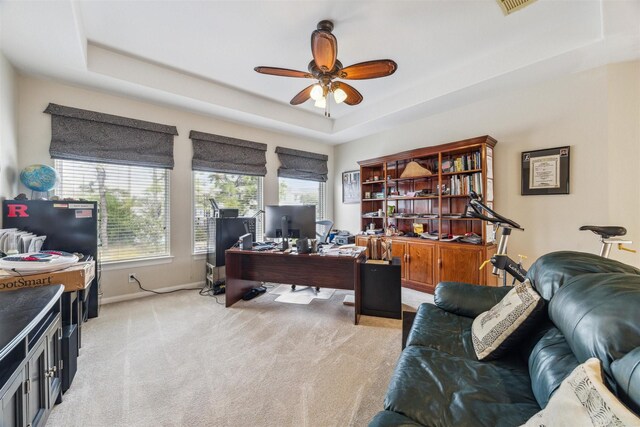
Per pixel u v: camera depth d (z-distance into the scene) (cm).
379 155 467
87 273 173
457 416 91
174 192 359
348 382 171
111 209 317
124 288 322
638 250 242
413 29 237
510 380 112
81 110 291
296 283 317
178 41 254
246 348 212
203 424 138
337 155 553
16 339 90
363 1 205
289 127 438
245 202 434
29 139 267
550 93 284
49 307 119
